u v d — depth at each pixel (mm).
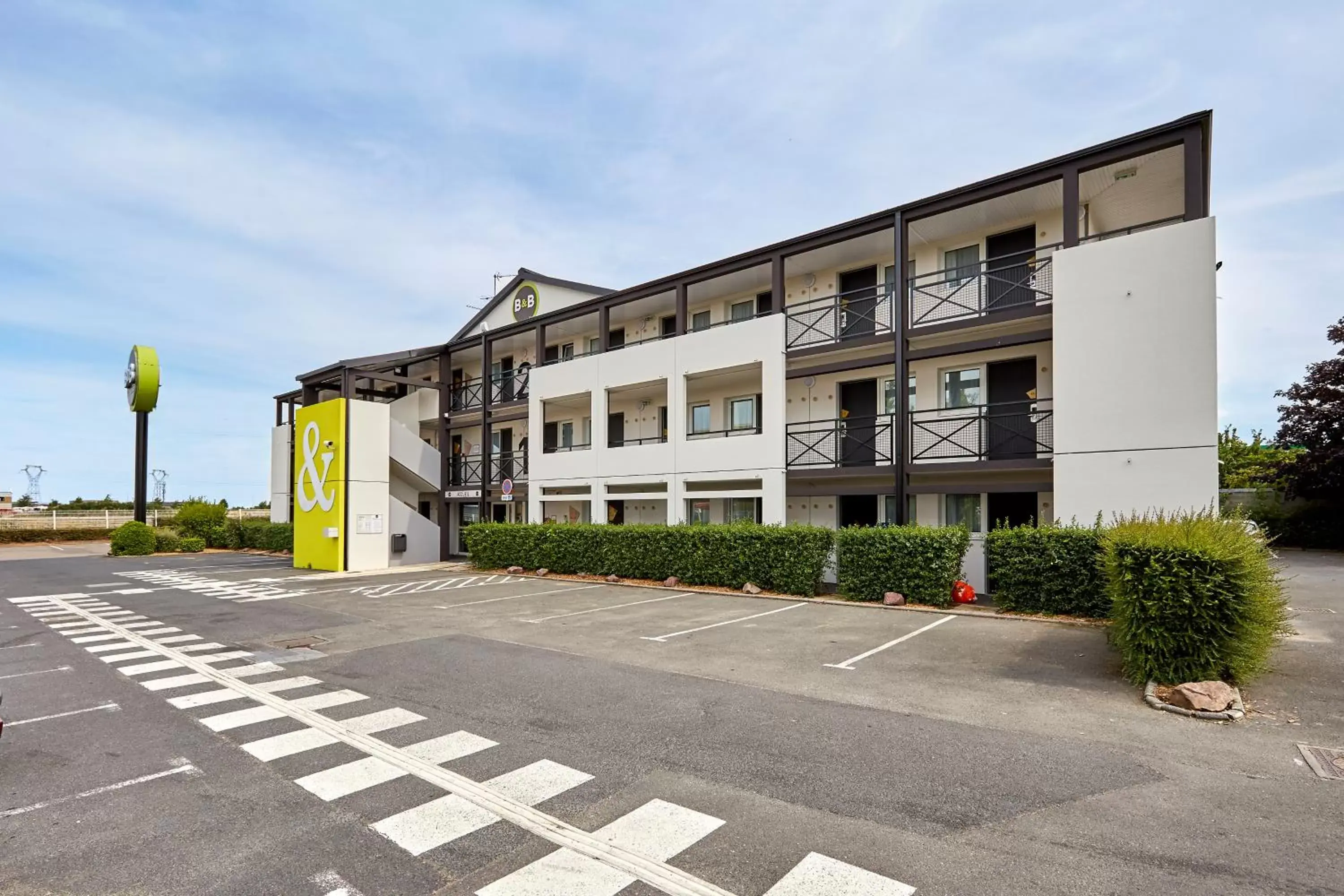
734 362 16719
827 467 15742
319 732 5793
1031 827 3881
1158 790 4359
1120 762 4844
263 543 32438
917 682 7102
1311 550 23641
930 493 14586
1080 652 8344
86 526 42750
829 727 5715
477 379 26547
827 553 13891
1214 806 4125
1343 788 4371
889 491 14625
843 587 13086
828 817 4055
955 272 15781
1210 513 9148
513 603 13711
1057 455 12219
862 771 4746
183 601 14711
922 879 3354
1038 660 7992
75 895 3359
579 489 21938
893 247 16141
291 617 12258
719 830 3908
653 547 16344
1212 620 6348
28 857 3734
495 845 3787
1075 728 5574
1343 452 22391
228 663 8508
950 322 14078
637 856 3635
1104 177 13328
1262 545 7355
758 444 16141
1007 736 5430
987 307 14141
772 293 16609
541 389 21422
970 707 6203
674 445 17719
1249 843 3676
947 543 12016
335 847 3797
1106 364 11828
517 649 9102
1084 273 12109
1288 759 4863
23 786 4727
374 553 22531
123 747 5496
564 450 22859
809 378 17562
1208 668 6402
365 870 3539
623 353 19156
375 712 6344
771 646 8992
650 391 20062
